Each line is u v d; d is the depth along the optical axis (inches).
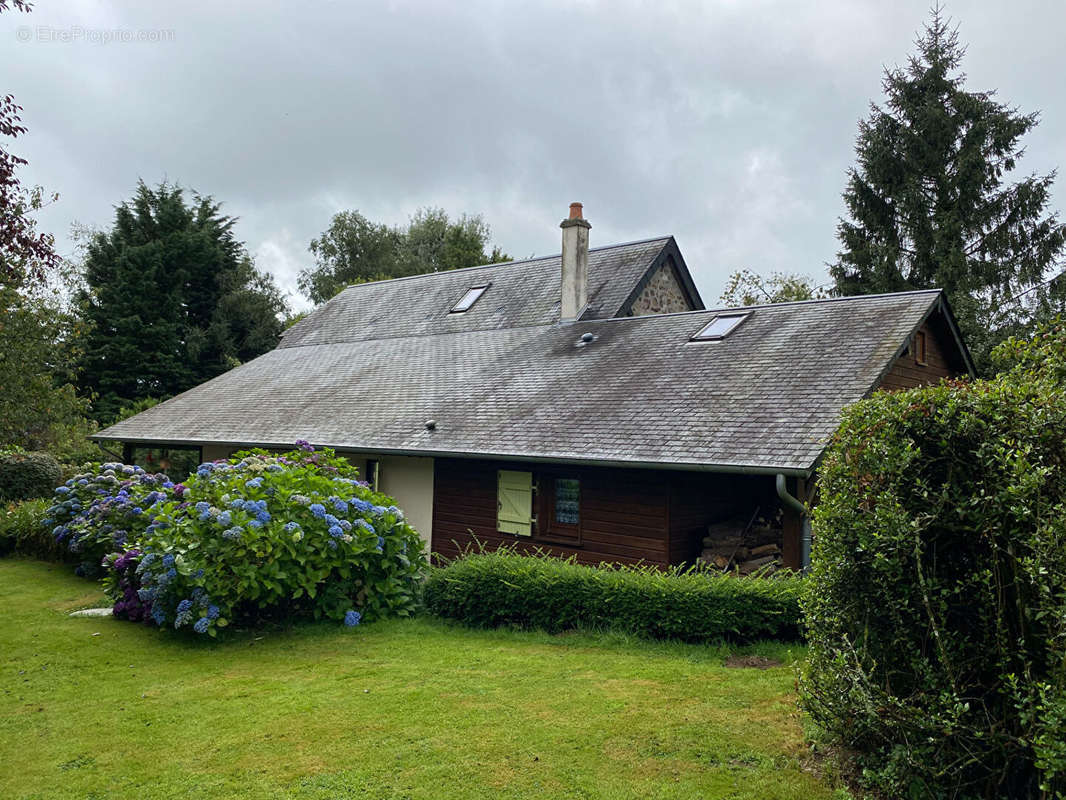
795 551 368.2
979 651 160.2
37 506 560.4
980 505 156.7
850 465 178.7
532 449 446.0
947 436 163.2
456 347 709.9
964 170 1048.8
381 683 252.2
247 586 311.0
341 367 763.4
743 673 257.0
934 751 161.2
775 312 536.1
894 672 171.6
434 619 346.0
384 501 381.7
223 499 319.0
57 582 441.4
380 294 937.5
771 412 395.9
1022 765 154.6
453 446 487.5
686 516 418.3
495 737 204.4
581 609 322.3
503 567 339.6
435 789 175.9
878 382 395.9
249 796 174.4
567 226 677.9
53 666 276.7
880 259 1072.2
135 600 339.9
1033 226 1058.7
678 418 423.2
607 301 677.3
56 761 194.9
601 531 440.1
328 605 338.3
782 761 187.3
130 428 753.0
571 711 222.4
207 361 1369.3
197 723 218.8
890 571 165.5
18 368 755.4
